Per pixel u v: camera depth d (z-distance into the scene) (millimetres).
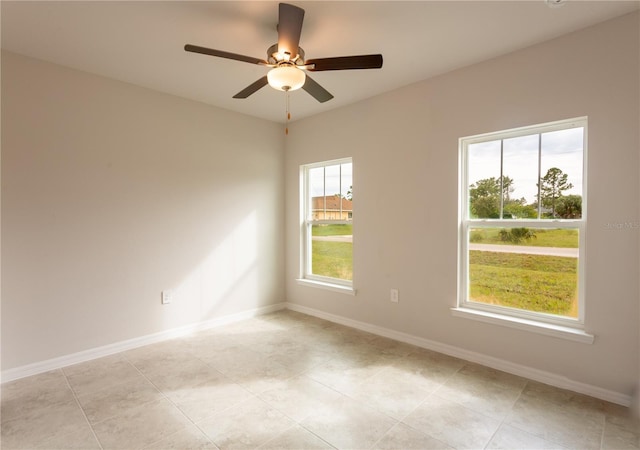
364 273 3662
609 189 2229
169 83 3203
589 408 2170
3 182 2566
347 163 3945
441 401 2266
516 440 1878
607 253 2242
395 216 3375
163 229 3424
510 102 2637
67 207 2854
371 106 3547
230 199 3969
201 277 3715
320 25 2260
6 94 2574
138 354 3064
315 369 2746
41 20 2195
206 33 2373
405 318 3328
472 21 2221
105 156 3053
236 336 3504
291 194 4480
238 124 4031
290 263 4543
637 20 2111
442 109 3018
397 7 2068
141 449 1821
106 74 3004
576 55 2336
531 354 2564
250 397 2326
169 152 3459
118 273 3137
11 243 2602
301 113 4090
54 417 2107
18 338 2629
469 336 2895
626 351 2186
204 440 1888
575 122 2438
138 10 2098
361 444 1850
